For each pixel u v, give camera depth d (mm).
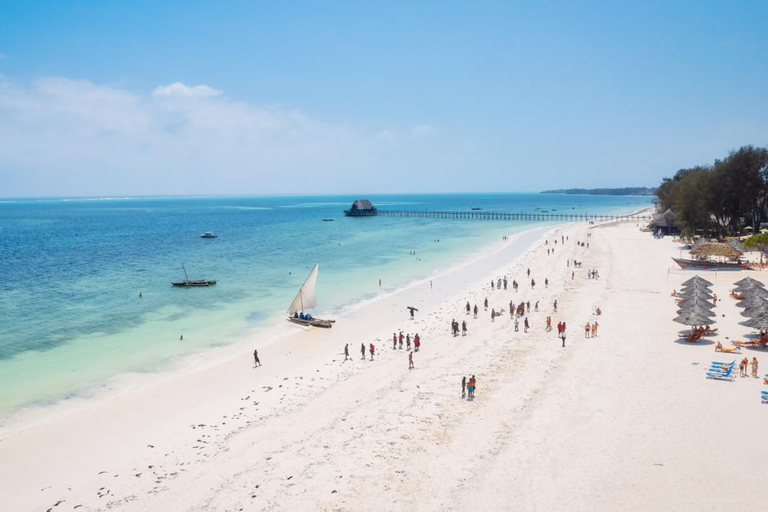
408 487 19438
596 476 19812
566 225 148250
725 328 38250
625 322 40875
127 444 23469
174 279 64875
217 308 49781
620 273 62531
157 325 43750
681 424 23688
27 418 26188
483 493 18953
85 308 49625
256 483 19969
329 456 21812
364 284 61469
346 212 195250
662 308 44938
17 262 79812
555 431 23375
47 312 47969
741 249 69812
